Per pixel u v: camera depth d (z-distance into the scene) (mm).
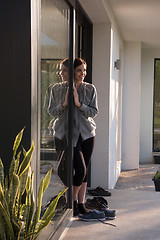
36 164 2299
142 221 3689
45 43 2588
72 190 3680
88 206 3980
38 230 1968
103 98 5219
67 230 3344
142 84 9055
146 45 8539
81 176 3668
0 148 2146
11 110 2131
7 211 1818
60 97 3199
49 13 2711
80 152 3684
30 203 1961
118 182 6602
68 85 3557
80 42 4848
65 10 3383
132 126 8070
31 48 2109
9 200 1852
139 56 7918
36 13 2232
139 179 6941
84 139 3688
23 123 2129
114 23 5699
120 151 7719
